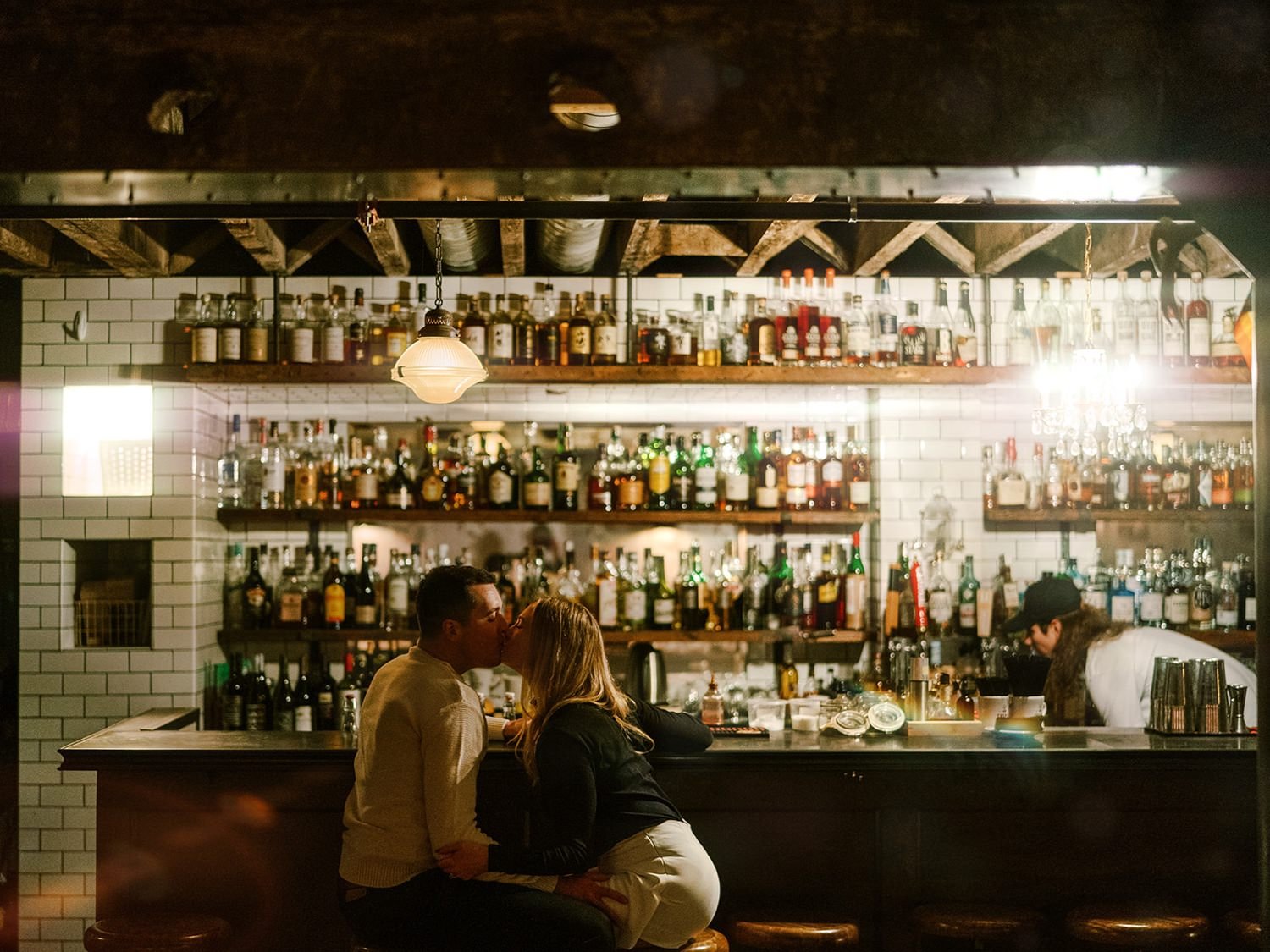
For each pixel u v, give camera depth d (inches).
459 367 135.9
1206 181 76.7
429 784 105.8
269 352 193.3
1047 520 199.0
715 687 153.0
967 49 74.2
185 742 140.0
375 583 199.0
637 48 73.0
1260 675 79.3
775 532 207.5
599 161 72.7
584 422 207.9
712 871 111.0
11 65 71.7
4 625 211.9
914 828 138.3
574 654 113.0
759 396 204.5
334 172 72.4
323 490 199.0
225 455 201.8
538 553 205.9
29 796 189.5
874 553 203.9
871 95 73.7
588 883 106.5
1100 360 147.9
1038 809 139.1
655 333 188.5
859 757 134.3
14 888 195.6
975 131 73.9
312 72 72.4
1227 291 199.2
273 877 137.9
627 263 184.2
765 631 193.0
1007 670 149.4
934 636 193.3
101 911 137.6
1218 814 139.6
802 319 189.9
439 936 105.3
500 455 195.6
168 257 183.3
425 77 72.5
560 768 105.7
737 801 137.7
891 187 78.7
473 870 104.4
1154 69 74.6
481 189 77.6
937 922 129.0
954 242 189.0
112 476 191.9
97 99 71.8
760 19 73.6
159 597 190.5
